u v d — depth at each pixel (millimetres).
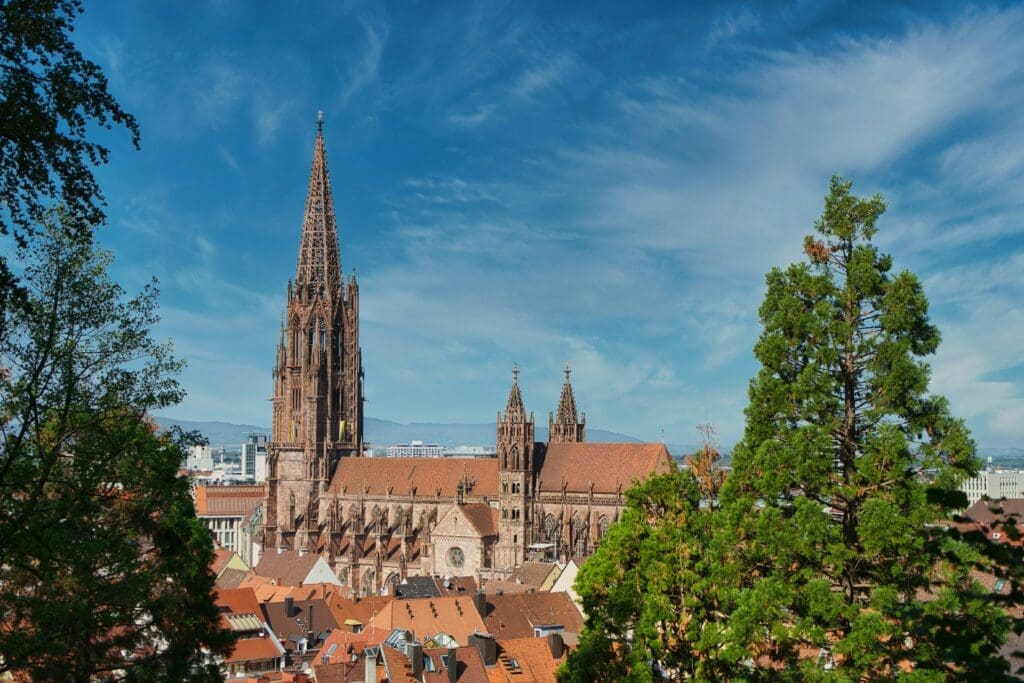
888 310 66625
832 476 66562
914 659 57500
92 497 64938
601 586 83000
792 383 68812
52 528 57344
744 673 66688
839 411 68812
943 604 55531
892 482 63406
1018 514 33625
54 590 57938
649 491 85938
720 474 92562
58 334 63938
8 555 55594
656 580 77125
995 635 50375
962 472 62188
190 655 77375
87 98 49344
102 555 62344
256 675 134500
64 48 48656
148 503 69438
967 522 34062
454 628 148125
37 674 61594
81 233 62094
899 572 60781
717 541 68250
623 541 83250
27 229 50062
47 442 63938
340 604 172250
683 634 76750
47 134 48125
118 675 73688
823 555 63094
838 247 70938
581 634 83562
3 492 56906
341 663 118688
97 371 66875
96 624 62250
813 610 60719
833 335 67938
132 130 51406
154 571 70688
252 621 146250
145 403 68250
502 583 194750
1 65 47219
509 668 118250
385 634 141125
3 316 53875
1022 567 32688
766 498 67688
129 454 68562
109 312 66062
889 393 64812
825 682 58531
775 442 67062
